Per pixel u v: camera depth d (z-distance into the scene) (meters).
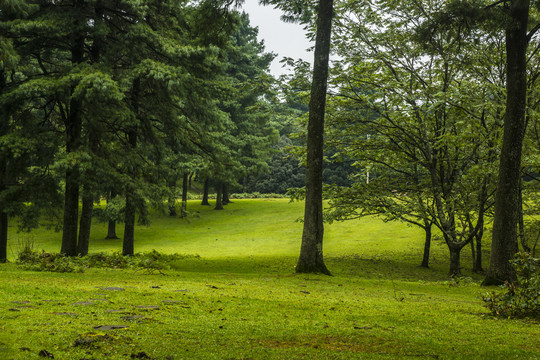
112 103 15.93
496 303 7.19
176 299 6.65
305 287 10.19
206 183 47.97
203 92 18.14
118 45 16.11
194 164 30.62
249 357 3.53
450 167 19.50
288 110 17.78
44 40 15.91
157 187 17.64
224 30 15.80
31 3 15.27
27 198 15.59
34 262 12.62
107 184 15.67
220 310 5.92
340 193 22.00
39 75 15.89
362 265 21.89
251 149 40.94
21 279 8.34
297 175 63.84
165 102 18.77
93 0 15.45
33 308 5.05
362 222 37.03
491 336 5.06
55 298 5.93
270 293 8.44
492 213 21.38
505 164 12.98
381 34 18.53
